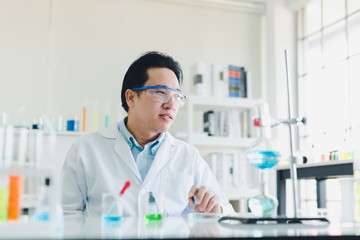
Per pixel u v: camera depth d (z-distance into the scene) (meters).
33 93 3.60
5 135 0.98
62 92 3.71
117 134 1.84
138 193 1.70
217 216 1.37
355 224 1.12
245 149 4.05
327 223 1.12
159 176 1.77
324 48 3.94
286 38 4.20
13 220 0.90
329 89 3.85
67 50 3.78
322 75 3.94
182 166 1.84
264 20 4.44
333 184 3.60
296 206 1.22
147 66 1.77
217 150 4.09
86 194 1.79
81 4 3.88
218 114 3.83
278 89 4.10
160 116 1.76
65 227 0.99
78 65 3.79
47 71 3.65
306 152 3.79
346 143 3.58
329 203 3.62
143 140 1.87
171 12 4.16
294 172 1.24
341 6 3.78
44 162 1.00
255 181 3.81
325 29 3.94
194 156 1.91
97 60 3.85
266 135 1.26
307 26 4.15
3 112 3.51
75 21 3.84
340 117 3.71
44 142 1.04
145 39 4.03
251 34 4.38
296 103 4.14
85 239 0.77
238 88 3.89
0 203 0.90
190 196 1.47
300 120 1.25
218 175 3.69
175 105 1.77
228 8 4.31
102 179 1.71
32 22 3.68
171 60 1.81
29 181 0.95
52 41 3.75
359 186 2.07
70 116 3.69
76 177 1.78
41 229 0.85
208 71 3.82
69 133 3.29
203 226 1.05
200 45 4.21
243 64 4.31
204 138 3.67
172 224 1.11
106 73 3.86
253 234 0.87
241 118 3.87
